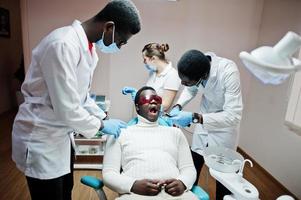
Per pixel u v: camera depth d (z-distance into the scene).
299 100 2.06
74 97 0.97
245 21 2.77
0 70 3.83
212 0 2.68
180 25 2.73
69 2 2.48
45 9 2.47
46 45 0.94
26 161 1.04
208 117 1.45
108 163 1.30
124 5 1.02
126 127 1.40
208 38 2.78
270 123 2.48
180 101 1.83
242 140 3.06
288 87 2.20
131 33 1.07
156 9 2.67
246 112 2.99
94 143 2.33
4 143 2.89
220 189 1.54
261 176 2.51
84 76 1.10
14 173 2.28
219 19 2.74
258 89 2.74
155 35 2.74
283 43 0.64
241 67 2.89
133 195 1.14
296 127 2.10
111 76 2.81
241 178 1.24
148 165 1.26
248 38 2.81
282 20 2.37
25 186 2.09
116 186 1.18
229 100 1.44
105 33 1.05
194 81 1.41
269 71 0.63
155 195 1.14
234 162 1.31
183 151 1.41
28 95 1.06
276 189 2.28
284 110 2.27
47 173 1.06
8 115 3.90
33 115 1.03
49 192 1.11
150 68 2.16
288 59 0.66
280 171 2.31
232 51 2.84
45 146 1.04
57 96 0.94
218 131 1.62
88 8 2.51
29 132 1.03
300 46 0.66
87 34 1.08
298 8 2.15
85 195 2.02
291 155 2.17
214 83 1.49
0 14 3.70
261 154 2.63
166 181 1.18
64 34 0.98
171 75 2.03
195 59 1.33
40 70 0.98
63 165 1.12
